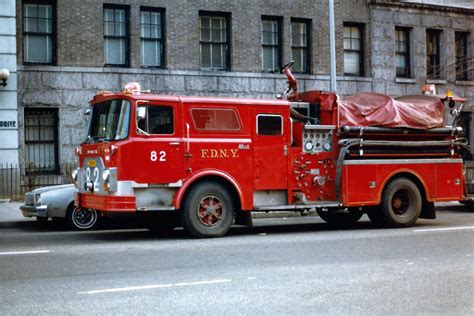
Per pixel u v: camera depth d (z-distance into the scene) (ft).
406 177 48.32
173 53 77.71
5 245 38.86
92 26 73.61
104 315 21.65
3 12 68.39
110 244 38.93
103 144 40.75
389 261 31.86
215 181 42.45
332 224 51.34
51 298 24.12
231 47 81.25
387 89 91.86
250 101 43.32
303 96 47.96
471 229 45.78
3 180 68.18
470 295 24.56
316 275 28.25
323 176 45.52
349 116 46.26
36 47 72.13
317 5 86.58
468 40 100.12
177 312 21.97
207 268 30.04
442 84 96.53
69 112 72.43
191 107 41.55
